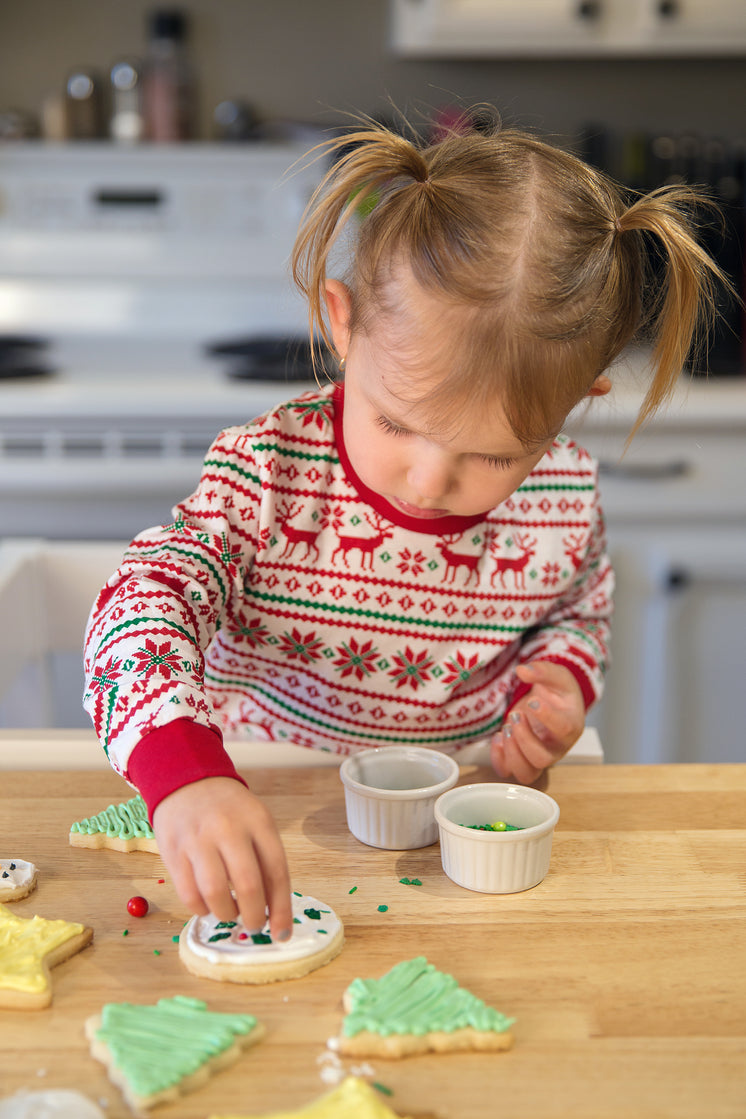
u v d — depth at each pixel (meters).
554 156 0.69
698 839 0.67
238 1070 0.47
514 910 0.59
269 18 2.30
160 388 1.86
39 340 2.23
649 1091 0.46
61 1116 0.43
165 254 2.23
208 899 0.51
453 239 0.63
